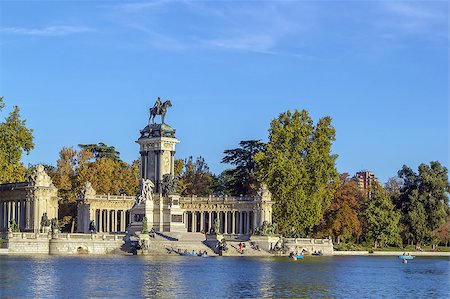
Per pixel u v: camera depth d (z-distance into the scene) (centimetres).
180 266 13775
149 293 9219
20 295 8750
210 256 18325
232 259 17112
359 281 11856
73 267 12700
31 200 19275
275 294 9512
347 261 17850
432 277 13262
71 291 9194
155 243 18462
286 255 19988
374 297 9669
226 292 9588
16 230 17462
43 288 9425
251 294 9450
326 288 10488
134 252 17888
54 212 19962
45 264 13288
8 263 13400
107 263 13988
